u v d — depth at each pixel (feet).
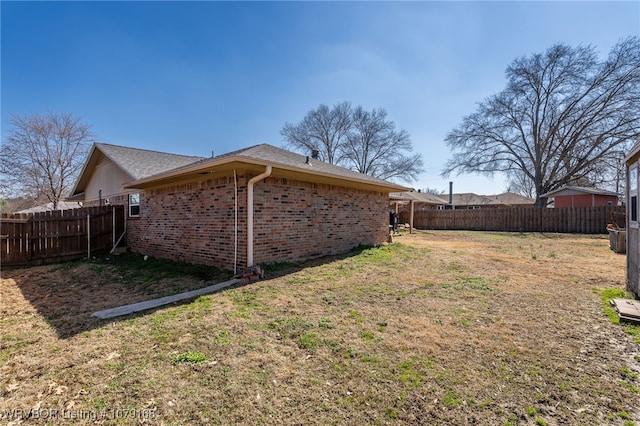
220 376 8.41
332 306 14.28
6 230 26.40
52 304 15.72
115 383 8.13
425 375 8.32
